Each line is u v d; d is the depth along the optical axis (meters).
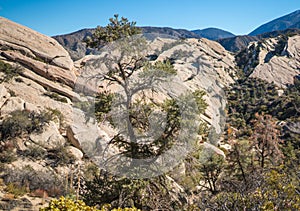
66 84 28.42
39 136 18.14
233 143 13.44
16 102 20.91
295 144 22.56
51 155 16.55
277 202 4.36
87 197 5.79
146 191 5.42
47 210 3.38
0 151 15.83
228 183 8.09
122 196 5.33
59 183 12.85
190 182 7.18
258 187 4.98
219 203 4.75
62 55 30.22
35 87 25.36
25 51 29.02
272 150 13.72
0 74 24.33
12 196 10.67
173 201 5.84
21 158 15.66
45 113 20.14
